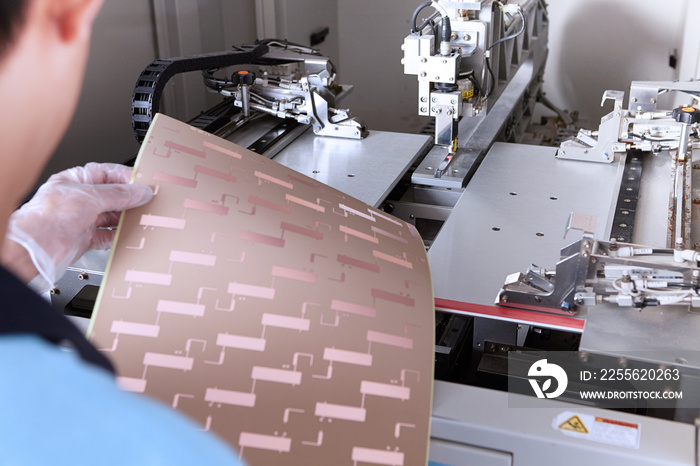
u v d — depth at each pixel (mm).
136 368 874
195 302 931
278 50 2537
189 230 993
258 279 980
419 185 2004
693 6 3635
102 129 2787
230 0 3531
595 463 1021
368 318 1021
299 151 2168
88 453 214
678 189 1790
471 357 1541
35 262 858
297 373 913
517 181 1966
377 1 4484
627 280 1289
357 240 1182
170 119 1168
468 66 2020
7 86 279
